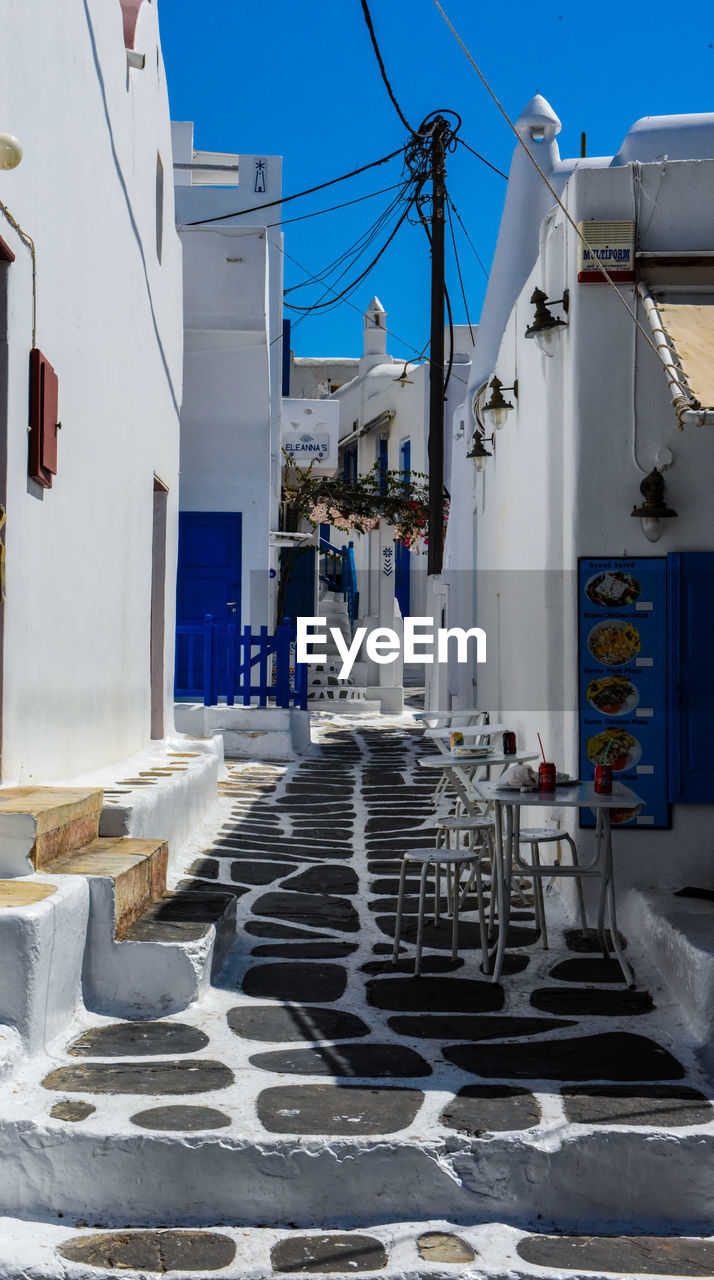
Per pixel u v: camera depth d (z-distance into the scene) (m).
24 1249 3.51
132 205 8.34
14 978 4.30
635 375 6.77
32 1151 3.78
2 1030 4.28
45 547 5.98
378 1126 3.92
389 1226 3.73
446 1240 3.64
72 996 4.84
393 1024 5.03
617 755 6.79
